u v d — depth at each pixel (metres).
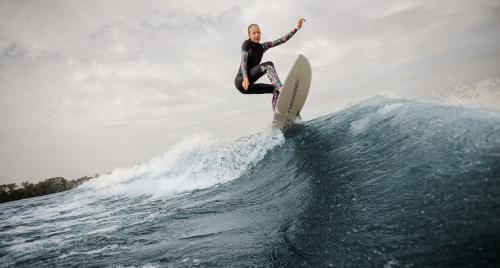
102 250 2.62
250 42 4.97
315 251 1.61
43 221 5.40
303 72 4.84
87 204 7.19
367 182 2.15
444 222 1.39
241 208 2.98
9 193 36.69
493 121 1.91
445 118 2.25
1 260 2.91
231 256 1.86
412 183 1.82
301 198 2.49
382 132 2.80
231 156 5.30
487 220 1.28
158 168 8.37
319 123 4.51
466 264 1.13
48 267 2.43
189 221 3.02
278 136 4.99
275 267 1.59
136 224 3.44
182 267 1.87
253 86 5.23
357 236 1.58
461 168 1.68
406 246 1.36
